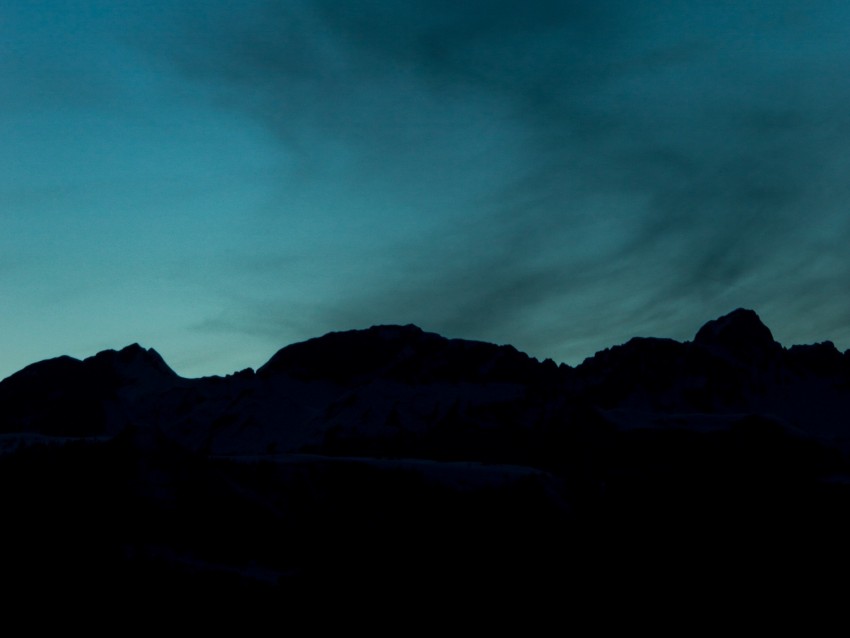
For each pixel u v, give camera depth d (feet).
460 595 283.59
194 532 293.64
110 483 306.76
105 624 242.37
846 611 279.49
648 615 276.21
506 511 341.00
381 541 311.68
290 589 268.21
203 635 241.96
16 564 262.67
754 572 305.73
